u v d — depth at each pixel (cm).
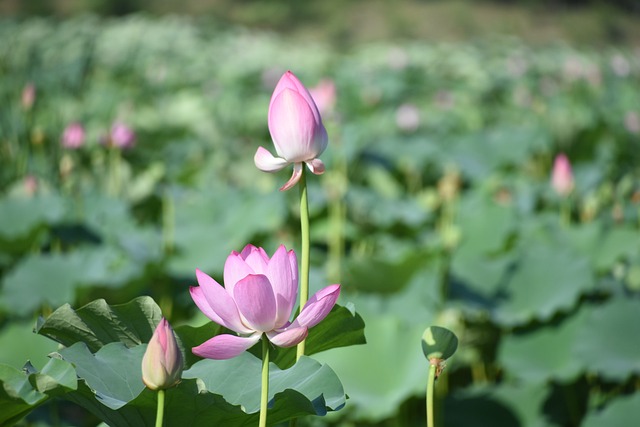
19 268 422
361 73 1377
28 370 265
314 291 419
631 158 777
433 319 419
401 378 364
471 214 527
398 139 732
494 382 454
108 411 262
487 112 1084
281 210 522
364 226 582
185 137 877
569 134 847
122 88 1179
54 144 580
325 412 259
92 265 429
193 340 279
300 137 260
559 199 609
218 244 479
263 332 252
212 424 264
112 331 276
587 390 404
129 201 612
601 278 450
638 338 377
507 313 418
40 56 1125
